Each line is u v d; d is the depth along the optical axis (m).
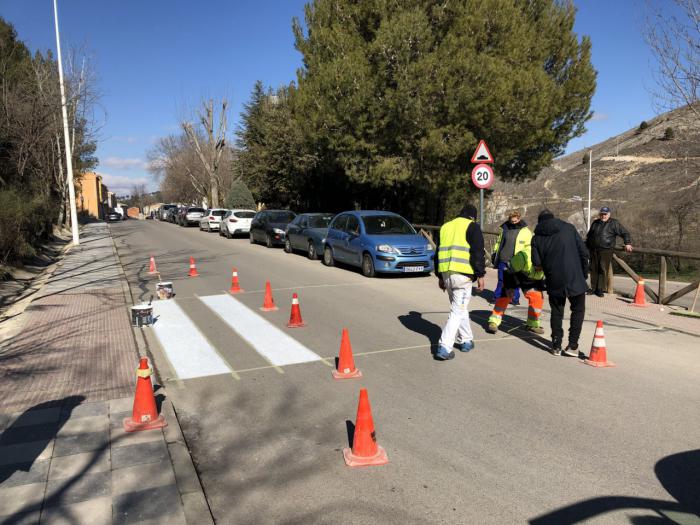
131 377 5.75
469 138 15.29
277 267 14.79
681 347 6.77
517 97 14.91
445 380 5.60
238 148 42.38
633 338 7.23
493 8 15.34
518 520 3.18
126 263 16.38
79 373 5.88
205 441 4.32
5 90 19.00
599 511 3.26
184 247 21.77
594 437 4.23
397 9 16.31
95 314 8.88
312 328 7.90
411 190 20.84
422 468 3.80
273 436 4.39
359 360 6.34
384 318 8.48
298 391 5.38
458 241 6.32
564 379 5.58
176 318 8.66
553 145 18.33
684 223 14.05
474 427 4.45
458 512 3.27
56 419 4.61
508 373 5.79
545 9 17.23
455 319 6.31
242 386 5.56
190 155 67.19
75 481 3.59
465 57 14.93
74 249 20.94
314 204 29.48
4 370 5.99
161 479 3.62
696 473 3.69
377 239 12.69
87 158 54.50
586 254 6.29
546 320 8.30
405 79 15.12
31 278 14.18
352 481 3.65
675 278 12.45
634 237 14.49
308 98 17.80
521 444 4.13
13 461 3.87
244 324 8.21
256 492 3.55
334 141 17.45
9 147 19.75
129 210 123.62
